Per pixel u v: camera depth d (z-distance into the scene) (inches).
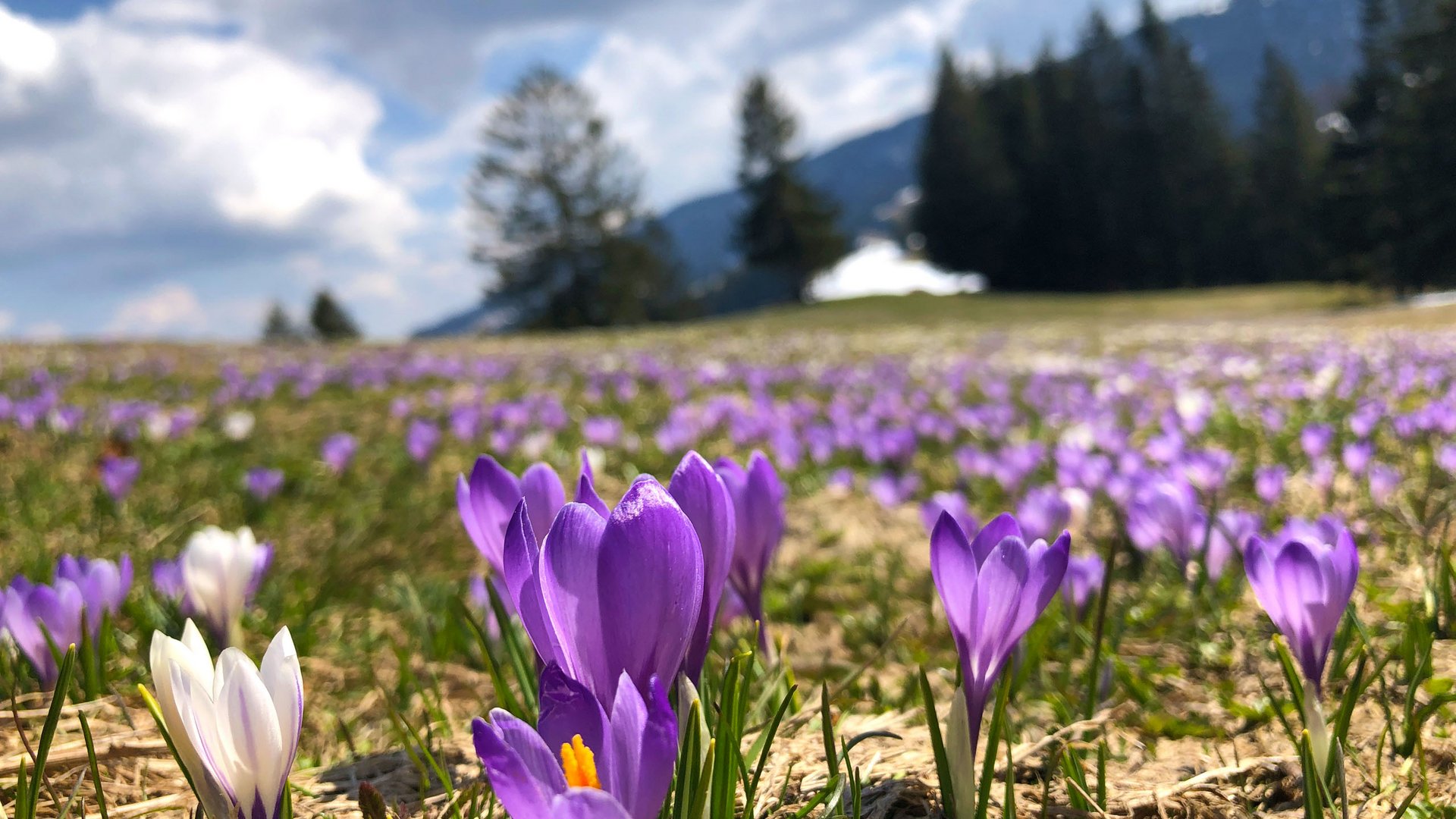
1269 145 2780.5
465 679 101.9
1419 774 61.2
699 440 267.9
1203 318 1478.8
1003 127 3073.3
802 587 140.3
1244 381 371.6
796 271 3038.9
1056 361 487.8
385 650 115.6
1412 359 398.0
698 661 37.6
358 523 184.9
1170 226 2827.3
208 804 37.5
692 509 37.0
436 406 359.3
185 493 212.4
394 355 672.4
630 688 28.9
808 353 692.7
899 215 5049.2
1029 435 269.3
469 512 47.6
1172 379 374.0
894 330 1201.4
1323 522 73.9
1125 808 57.7
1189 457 147.3
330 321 3373.5
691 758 34.4
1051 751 61.9
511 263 2581.2
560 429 274.2
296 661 37.9
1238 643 100.0
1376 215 1845.5
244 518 192.4
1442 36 1752.0
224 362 565.9
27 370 470.0
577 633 31.2
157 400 379.2
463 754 68.8
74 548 160.6
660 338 1040.8
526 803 26.2
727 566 38.0
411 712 92.0
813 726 70.3
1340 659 81.0
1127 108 2901.1
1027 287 3021.7
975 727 41.9
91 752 48.9
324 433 305.7
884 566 157.8
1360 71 2089.1
